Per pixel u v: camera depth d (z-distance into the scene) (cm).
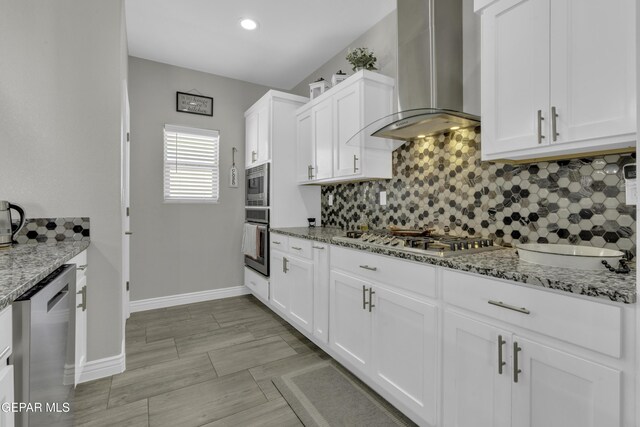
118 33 197
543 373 101
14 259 126
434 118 171
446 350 133
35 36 180
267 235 307
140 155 316
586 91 111
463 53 186
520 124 131
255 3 236
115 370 197
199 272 348
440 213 207
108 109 195
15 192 176
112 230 197
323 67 331
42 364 93
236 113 367
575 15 114
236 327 275
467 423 124
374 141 224
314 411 162
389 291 161
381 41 256
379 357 169
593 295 89
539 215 155
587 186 138
